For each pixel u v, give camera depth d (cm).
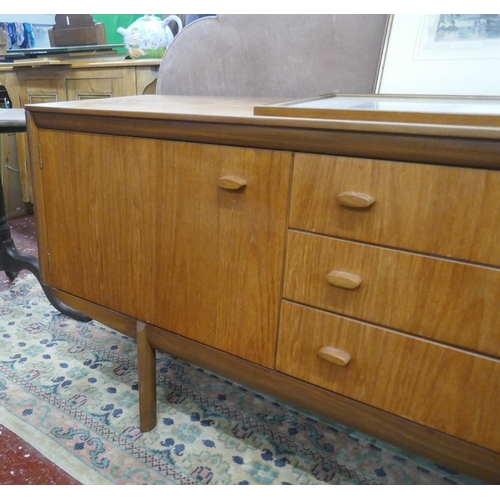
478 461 59
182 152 71
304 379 70
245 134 64
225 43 117
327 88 108
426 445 63
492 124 48
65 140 85
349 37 102
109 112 75
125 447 92
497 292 52
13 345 127
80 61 167
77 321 141
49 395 107
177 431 97
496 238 51
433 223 54
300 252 65
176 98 107
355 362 65
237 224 69
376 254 59
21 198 229
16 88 185
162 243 79
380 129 53
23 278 171
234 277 72
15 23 225
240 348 75
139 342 88
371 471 88
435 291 56
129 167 78
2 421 98
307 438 96
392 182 55
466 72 88
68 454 90
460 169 51
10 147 216
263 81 116
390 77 96
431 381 59
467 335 55
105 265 88
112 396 107
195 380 114
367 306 61
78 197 87
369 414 66
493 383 55
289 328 69
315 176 60
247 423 100
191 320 80
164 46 152
